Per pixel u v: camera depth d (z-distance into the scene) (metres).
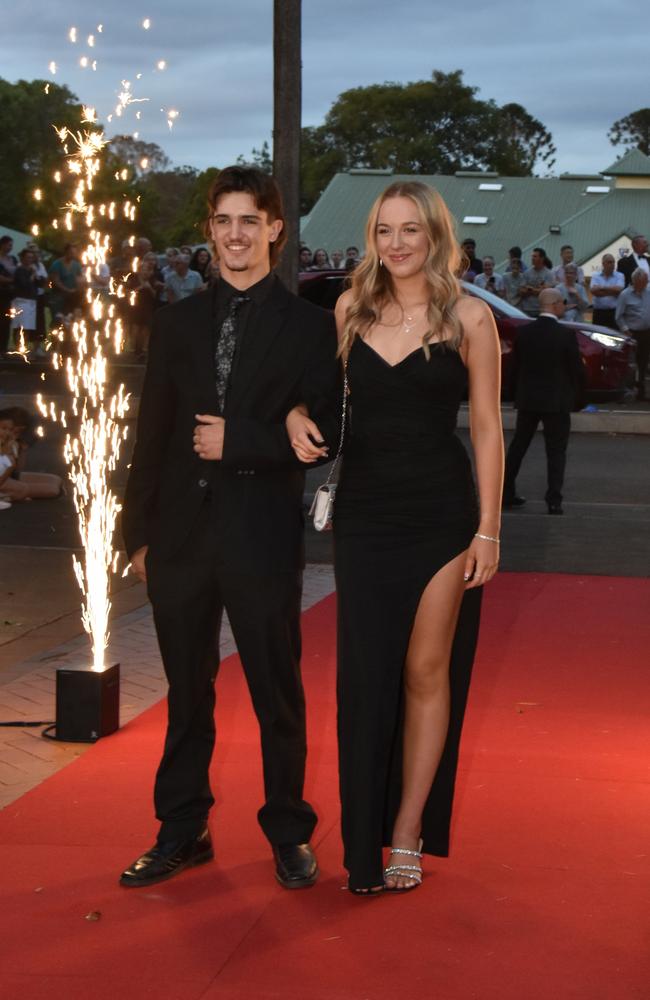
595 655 6.61
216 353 3.67
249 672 3.73
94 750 5.04
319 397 3.64
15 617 7.46
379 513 3.73
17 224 65.56
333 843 4.12
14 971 3.23
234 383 3.64
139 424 3.77
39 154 65.81
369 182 76.25
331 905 3.64
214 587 3.72
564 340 11.26
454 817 4.34
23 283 20.53
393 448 3.71
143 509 3.79
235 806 4.42
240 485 3.67
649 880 3.82
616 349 17.88
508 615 7.53
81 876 3.83
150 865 3.79
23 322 20.55
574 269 20.34
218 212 3.63
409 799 3.82
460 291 3.70
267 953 3.34
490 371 3.72
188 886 3.76
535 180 79.62
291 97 10.04
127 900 3.66
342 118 100.31
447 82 101.25
